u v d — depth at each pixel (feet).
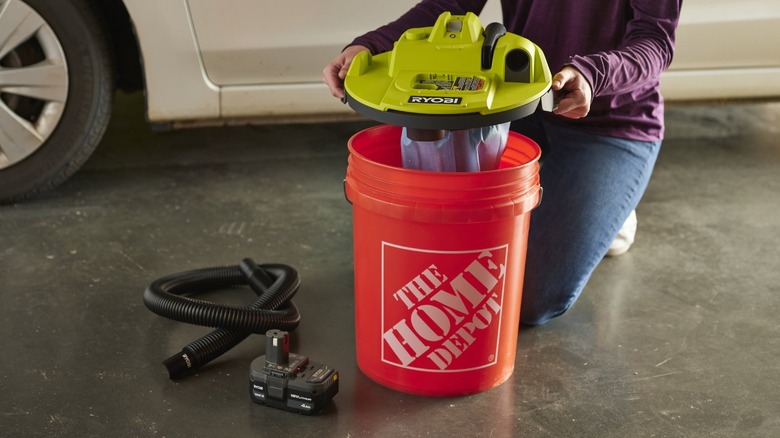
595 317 6.78
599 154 6.56
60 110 8.58
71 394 5.65
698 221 8.71
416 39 5.25
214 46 8.68
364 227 5.42
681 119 12.02
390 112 4.80
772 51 9.44
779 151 10.81
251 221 8.52
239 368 6.02
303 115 9.30
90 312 6.73
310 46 8.82
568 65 5.13
